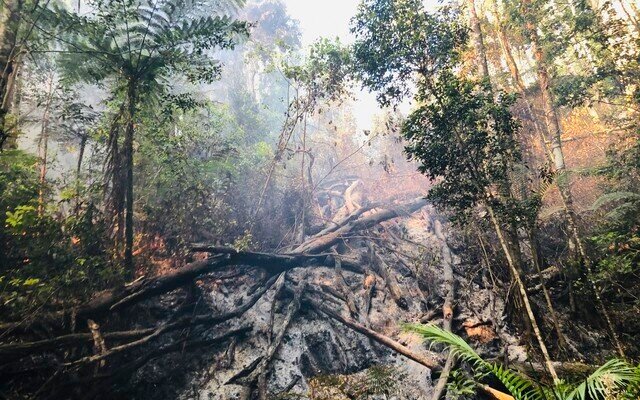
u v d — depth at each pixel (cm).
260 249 884
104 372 492
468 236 848
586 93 862
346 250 1004
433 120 543
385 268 855
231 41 659
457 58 569
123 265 573
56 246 462
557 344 612
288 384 576
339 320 693
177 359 579
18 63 579
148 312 620
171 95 661
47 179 646
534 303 675
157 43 602
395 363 629
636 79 802
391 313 758
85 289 502
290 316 689
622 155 745
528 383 301
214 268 677
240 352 622
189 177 804
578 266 695
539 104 1067
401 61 586
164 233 728
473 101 519
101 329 525
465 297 773
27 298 425
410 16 564
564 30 912
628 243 639
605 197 634
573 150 1099
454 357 554
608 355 587
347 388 562
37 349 425
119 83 641
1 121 498
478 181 542
